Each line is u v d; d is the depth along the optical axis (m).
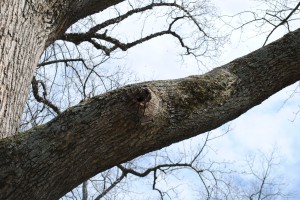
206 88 2.46
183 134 2.43
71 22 3.43
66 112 2.40
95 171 2.41
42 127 2.42
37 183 2.32
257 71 2.58
